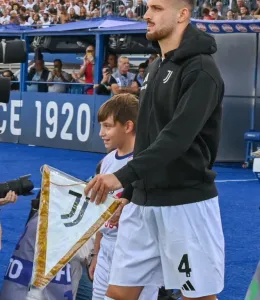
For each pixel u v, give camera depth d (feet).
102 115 12.73
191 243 10.59
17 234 24.26
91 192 9.93
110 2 74.23
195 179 10.59
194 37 10.33
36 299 13.34
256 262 21.25
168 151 9.75
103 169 13.20
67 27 56.80
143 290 12.26
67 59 67.82
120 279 11.04
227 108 49.03
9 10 87.86
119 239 11.19
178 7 10.59
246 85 49.11
